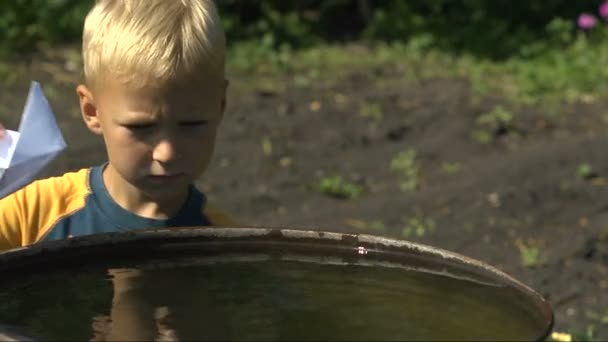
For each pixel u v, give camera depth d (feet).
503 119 31.89
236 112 32.17
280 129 30.96
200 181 27.12
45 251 8.95
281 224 24.58
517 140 30.83
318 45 42.45
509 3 47.37
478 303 8.14
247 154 29.01
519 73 38.86
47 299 8.25
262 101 33.35
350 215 25.13
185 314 7.95
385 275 8.95
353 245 9.51
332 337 7.34
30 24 38.52
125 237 9.26
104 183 10.85
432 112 32.53
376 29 44.80
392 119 32.12
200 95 9.90
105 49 9.89
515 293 8.36
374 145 30.27
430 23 45.29
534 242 23.41
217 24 10.19
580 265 22.00
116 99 9.88
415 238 23.68
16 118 29.27
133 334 7.38
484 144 30.35
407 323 7.67
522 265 22.07
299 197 26.63
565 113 33.68
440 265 9.14
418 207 25.35
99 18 10.11
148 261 9.30
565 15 47.26
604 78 37.60
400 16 45.55
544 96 35.55
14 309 7.98
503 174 26.89
